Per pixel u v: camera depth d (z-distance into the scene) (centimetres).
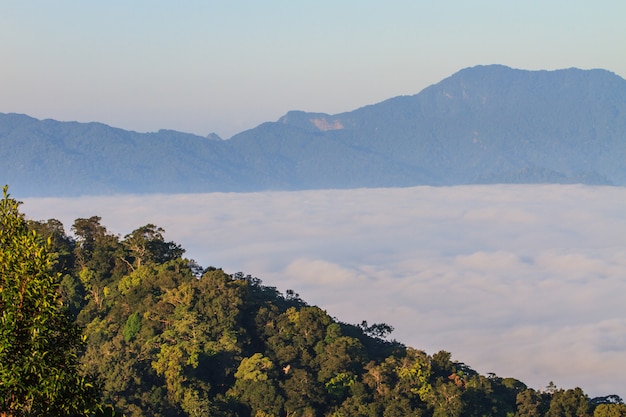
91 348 9188
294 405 8731
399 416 8669
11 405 2762
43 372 2748
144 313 9894
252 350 9906
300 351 9869
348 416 8725
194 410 8269
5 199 2944
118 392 8300
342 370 9394
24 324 2758
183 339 9425
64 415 2853
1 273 2764
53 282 2827
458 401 8838
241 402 8781
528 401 9312
